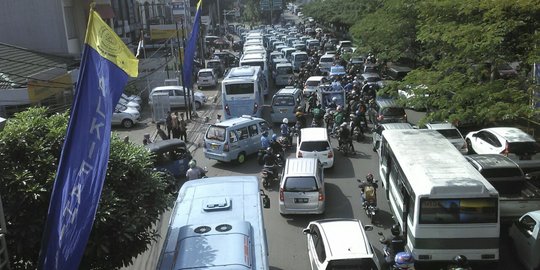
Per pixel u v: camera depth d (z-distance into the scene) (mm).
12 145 8328
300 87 37719
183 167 21141
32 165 8289
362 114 27484
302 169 16984
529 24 16547
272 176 19844
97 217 8047
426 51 25391
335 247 11492
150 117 33688
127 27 47906
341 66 41406
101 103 7301
